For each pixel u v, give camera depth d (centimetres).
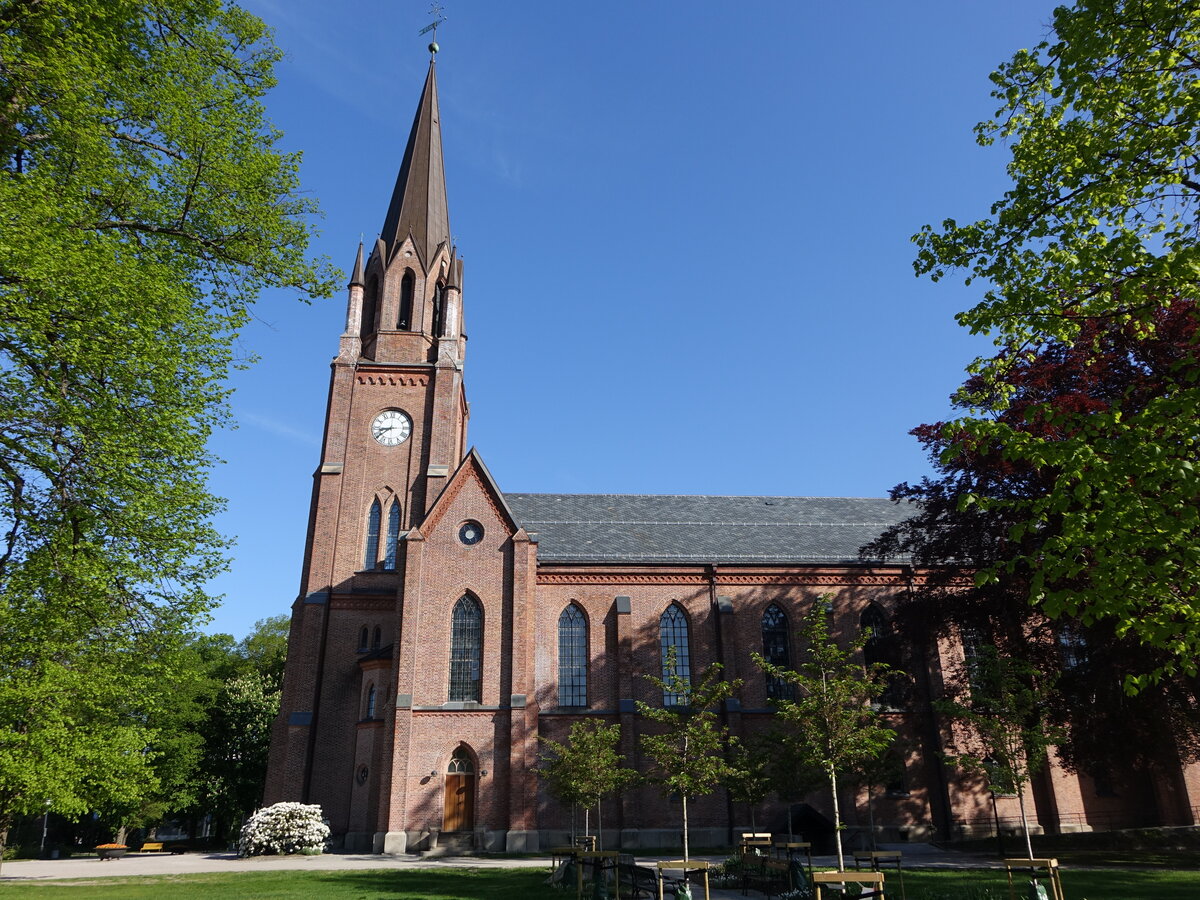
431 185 5838
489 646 4028
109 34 1838
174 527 1964
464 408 5784
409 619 3978
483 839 3694
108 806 4956
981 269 1516
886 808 4106
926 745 4225
